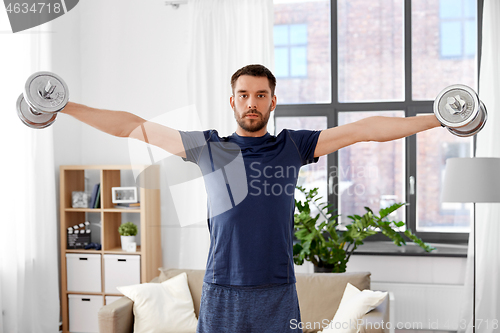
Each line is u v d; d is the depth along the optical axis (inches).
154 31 139.3
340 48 135.1
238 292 43.9
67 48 137.1
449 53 129.7
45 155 122.0
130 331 96.4
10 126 107.4
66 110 37.9
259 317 43.9
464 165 96.5
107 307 93.0
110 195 130.3
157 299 97.7
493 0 116.5
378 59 133.3
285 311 44.6
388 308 94.7
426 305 118.5
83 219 138.0
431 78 130.5
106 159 141.9
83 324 126.3
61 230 127.6
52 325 120.7
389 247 126.6
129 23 140.9
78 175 135.4
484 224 114.5
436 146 129.7
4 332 105.0
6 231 105.3
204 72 129.3
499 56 115.7
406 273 121.9
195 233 128.6
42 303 119.0
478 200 94.2
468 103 37.3
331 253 111.4
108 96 141.7
